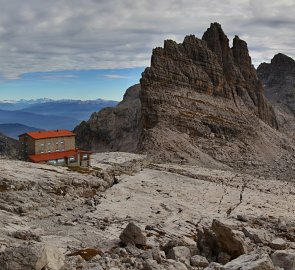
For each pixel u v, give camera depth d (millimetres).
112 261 31594
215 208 97250
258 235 50812
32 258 25906
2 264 25484
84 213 74688
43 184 84250
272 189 144750
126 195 99438
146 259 32531
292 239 57688
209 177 149250
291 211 106062
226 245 37562
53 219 67125
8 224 55281
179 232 60906
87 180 96625
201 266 34000
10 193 74250
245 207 102938
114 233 58125
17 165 100438
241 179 159375
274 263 31344
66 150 123188
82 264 30453
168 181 128500
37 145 117125
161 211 84188
